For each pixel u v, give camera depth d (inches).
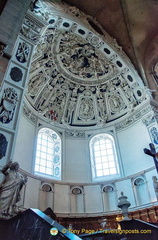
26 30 422.6
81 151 730.2
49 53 716.7
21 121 621.9
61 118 784.9
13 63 353.4
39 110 729.0
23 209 490.0
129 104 762.2
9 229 157.5
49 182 611.2
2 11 366.3
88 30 665.6
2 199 199.5
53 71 761.6
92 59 781.3
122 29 756.6
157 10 725.9
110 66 773.9
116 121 770.8
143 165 623.5
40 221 134.8
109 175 671.8
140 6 719.1
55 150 712.4
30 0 422.6
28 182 553.9
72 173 670.5
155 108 680.4
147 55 794.8
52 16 566.9
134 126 714.2
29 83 700.0
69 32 680.4
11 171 226.8
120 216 565.0
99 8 702.5
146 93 700.7
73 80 804.6
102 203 613.0
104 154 725.9
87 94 823.1
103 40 694.5
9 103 302.8
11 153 267.4
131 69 725.3
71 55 764.0
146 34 778.2
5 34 341.1
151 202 535.8
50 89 769.6
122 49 756.6
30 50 405.4
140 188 598.2
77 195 629.6
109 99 816.9
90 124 804.0
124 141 713.0
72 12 647.8
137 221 229.9
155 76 759.1
